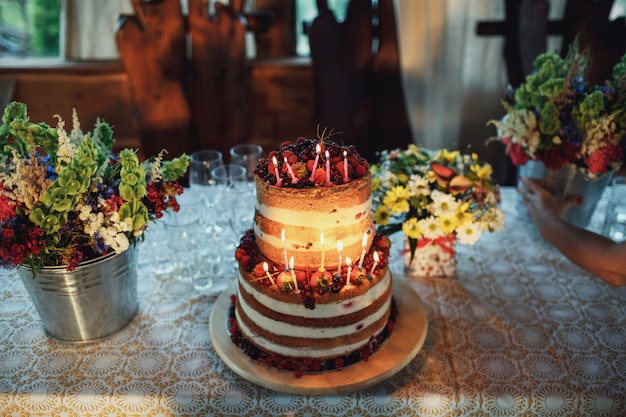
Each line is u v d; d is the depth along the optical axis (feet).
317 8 9.23
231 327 5.36
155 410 4.87
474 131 11.29
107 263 5.16
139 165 4.95
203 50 9.23
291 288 4.65
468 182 5.68
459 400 4.83
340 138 9.61
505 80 10.81
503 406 4.83
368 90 9.48
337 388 4.72
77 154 4.65
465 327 5.65
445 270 6.37
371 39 9.23
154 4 8.87
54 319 5.34
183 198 7.37
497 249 6.91
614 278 5.63
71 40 10.61
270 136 10.94
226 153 9.84
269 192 4.61
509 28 9.11
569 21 8.90
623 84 6.31
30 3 11.14
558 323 5.70
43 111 10.43
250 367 4.96
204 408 4.83
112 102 10.48
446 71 10.82
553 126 6.28
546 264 6.64
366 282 4.82
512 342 5.45
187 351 5.37
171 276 6.42
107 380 5.02
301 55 11.16
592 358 5.24
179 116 9.34
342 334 4.86
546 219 6.48
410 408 4.83
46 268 4.92
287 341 4.89
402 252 6.47
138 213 4.89
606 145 6.19
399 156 6.30
